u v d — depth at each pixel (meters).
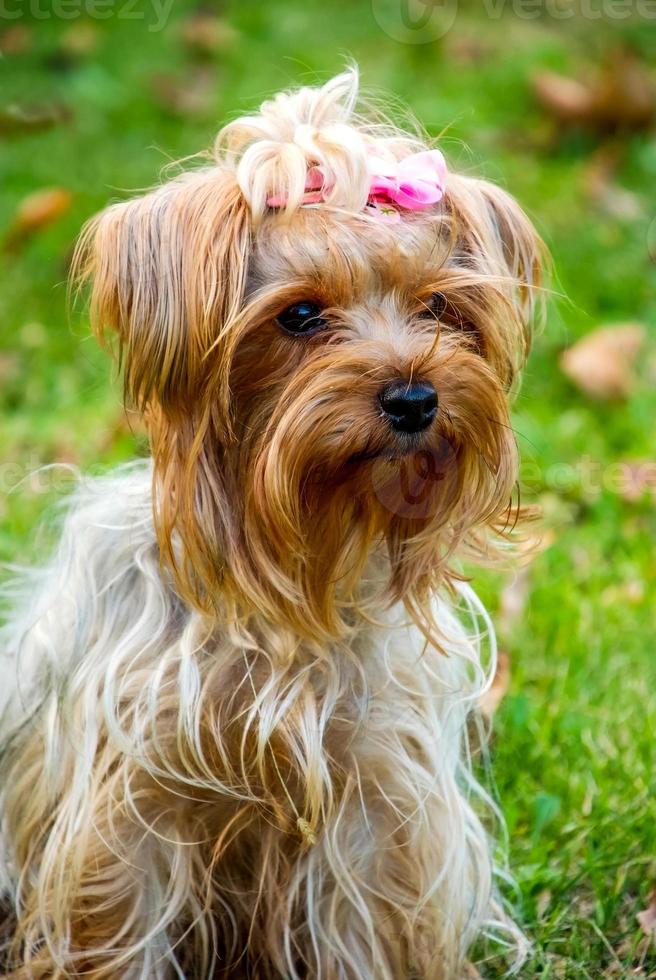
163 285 3.95
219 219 3.93
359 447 3.96
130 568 4.41
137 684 4.27
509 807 5.19
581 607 6.22
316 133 4.04
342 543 4.21
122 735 4.20
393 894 4.59
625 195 9.55
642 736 5.44
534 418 7.46
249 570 4.18
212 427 4.06
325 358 3.95
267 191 3.95
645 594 6.37
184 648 4.18
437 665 4.56
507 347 4.32
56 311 8.41
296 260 3.94
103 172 9.60
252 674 4.27
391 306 4.05
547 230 8.95
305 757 4.22
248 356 4.04
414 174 4.08
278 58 11.15
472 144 9.99
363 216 3.97
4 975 4.71
